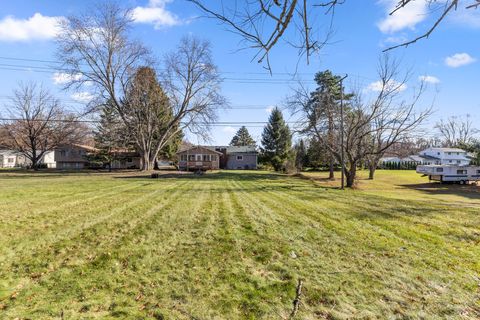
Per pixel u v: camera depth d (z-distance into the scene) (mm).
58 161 44312
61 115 36531
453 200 14312
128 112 29656
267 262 4285
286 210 8633
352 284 3545
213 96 30016
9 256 4457
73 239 5352
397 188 22672
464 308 2990
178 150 45281
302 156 44656
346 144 19453
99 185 16016
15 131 36031
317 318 2852
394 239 5434
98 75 27234
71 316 2861
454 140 55031
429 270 3938
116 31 27156
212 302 3152
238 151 50156
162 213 7914
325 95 21375
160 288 3463
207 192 13320
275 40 1990
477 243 5184
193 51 29094
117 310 2979
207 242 5242
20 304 3074
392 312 2934
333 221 7043
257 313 2941
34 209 8266
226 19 1973
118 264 4191
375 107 18656
